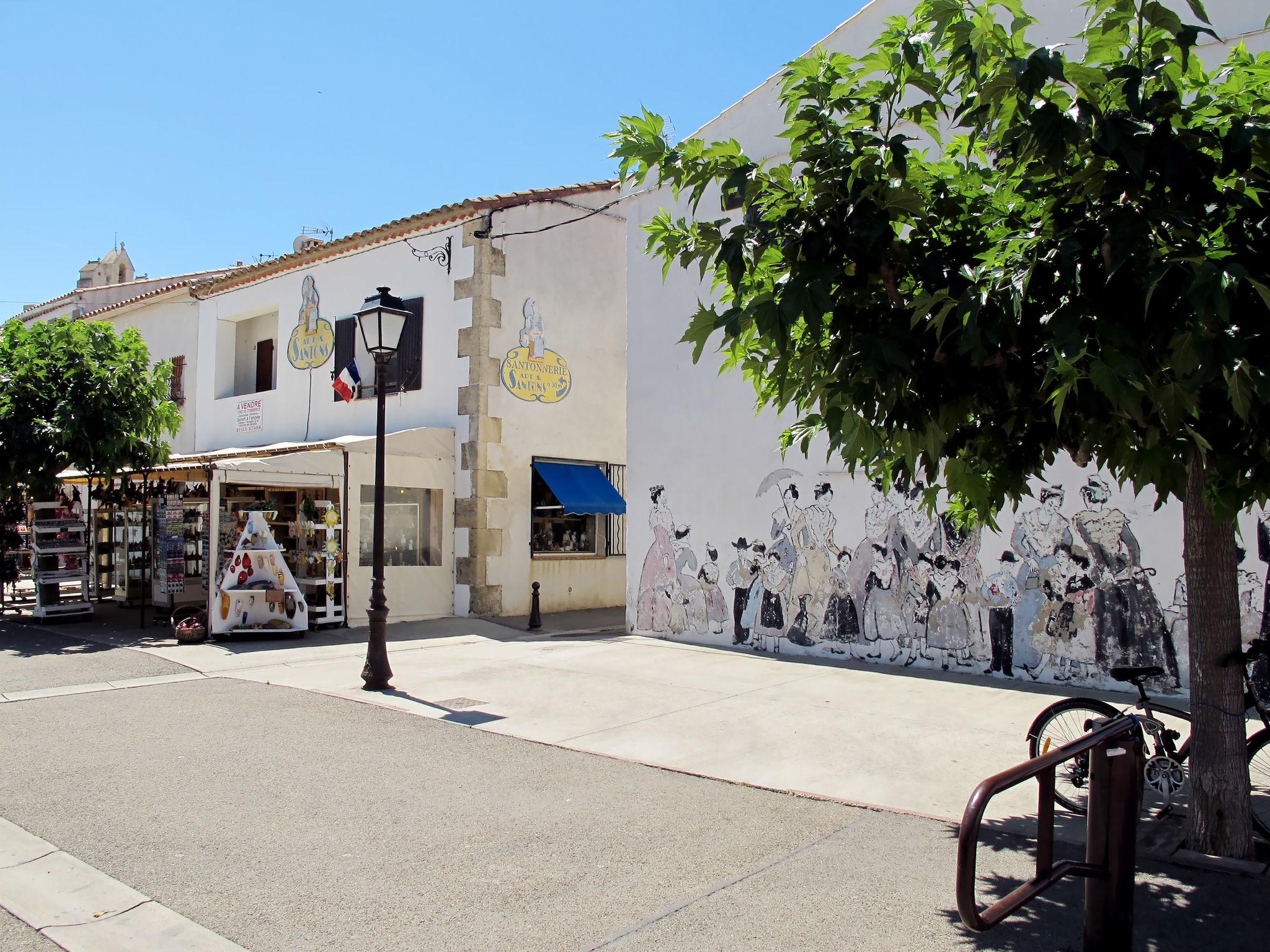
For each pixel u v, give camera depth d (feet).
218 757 22.13
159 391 49.70
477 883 14.87
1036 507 30.63
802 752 22.84
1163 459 13.43
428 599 48.26
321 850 16.28
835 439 13.56
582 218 48.70
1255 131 12.58
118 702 28.32
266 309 63.00
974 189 16.14
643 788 19.97
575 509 50.65
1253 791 17.42
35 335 47.09
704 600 40.14
